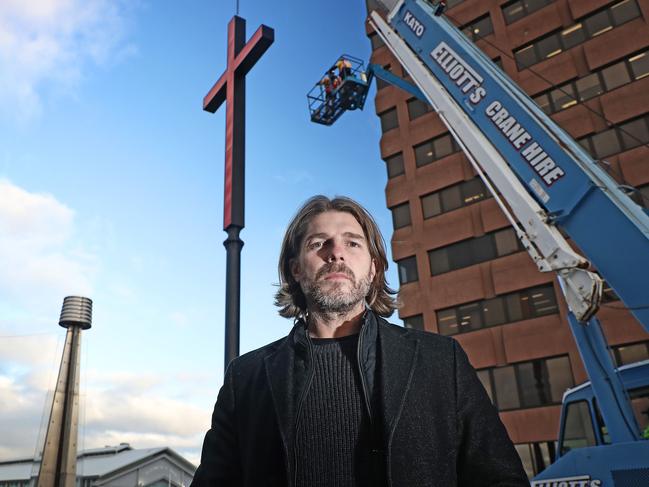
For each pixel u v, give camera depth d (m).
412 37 7.14
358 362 1.55
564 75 20.27
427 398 1.48
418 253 22.42
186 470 28.91
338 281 1.74
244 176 6.41
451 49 6.49
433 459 1.36
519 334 18.48
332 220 1.90
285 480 1.41
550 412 16.88
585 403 4.86
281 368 1.63
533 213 5.02
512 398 18.02
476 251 20.81
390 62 26.38
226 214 6.14
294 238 2.05
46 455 19.08
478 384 1.63
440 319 20.98
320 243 1.85
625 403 4.24
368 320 1.70
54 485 18.66
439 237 22.00
